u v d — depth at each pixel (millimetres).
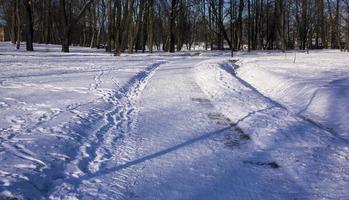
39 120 10359
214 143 9258
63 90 15570
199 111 12617
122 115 11938
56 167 7191
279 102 14594
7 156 7418
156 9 61500
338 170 7492
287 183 6965
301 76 18375
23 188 6066
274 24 67312
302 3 65938
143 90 16688
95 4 64688
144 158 8125
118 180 6941
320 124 11055
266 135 9688
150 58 36000
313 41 86312
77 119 10664
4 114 10914
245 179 7129
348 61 28406
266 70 21219
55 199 6070
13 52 38906
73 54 39594
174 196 6363
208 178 7145
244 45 82250
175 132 10141
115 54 41219
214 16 62688
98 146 8812
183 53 46125
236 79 19156
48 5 73562
